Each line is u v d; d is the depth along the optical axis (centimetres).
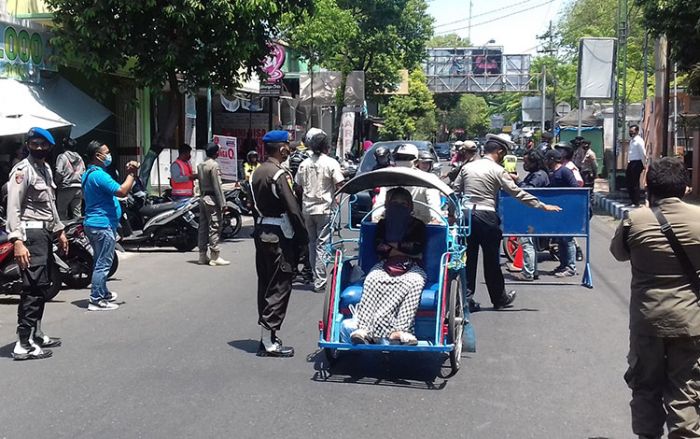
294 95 3231
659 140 2403
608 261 1277
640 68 4084
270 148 711
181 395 604
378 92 4184
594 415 562
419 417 558
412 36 3966
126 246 1439
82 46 1516
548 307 930
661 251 438
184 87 1664
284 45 2998
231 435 521
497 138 905
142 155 2117
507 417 558
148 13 1516
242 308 923
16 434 525
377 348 631
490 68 6325
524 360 705
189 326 833
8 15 1550
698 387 442
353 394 609
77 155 1412
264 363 693
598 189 2706
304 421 548
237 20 1517
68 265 1040
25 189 704
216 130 3069
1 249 930
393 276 653
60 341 764
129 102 1777
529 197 887
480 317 877
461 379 649
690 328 432
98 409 573
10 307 962
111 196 917
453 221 755
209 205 1245
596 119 3512
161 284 1086
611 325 838
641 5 1825
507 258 1214
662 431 464
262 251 707
